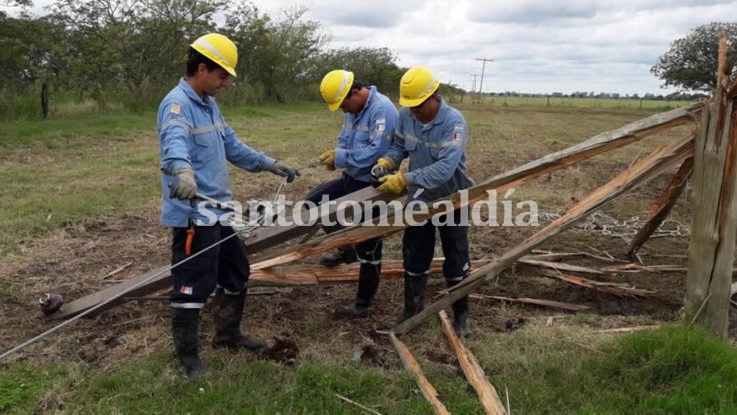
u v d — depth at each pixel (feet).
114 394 13.08
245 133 67.56
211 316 16.88
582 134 81.25
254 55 124.36
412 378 13.60
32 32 66.85
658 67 199.62
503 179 14.92
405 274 16.53
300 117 96.32
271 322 16.84
